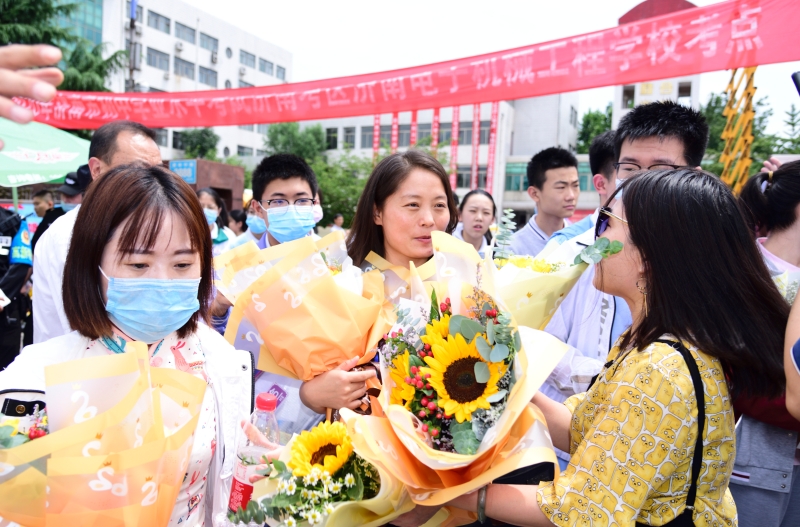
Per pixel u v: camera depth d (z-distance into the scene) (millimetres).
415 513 1436
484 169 30938
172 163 14281
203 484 1421
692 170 1348
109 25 31141
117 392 1115
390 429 1370
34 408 1201
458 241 1589
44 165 5926
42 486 1031
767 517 1991
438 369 1345
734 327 1230
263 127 42750
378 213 2168
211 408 1465
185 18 36875
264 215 3467
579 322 2371
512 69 3262
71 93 4902
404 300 1551
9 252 4820
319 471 1277
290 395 2045
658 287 1284
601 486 1188
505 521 1302
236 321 1924
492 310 1378
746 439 1994
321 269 1908
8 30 17984
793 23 2580
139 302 1306
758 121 15742
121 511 1071
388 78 3686
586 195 28812
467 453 1245
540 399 1655
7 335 4570
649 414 1184
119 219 1281
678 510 1239
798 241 2438
